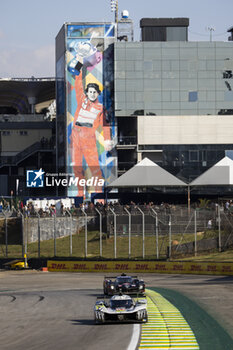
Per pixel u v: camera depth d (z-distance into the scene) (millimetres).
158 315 65562
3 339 55500
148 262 145375
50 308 79750
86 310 75375
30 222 193375
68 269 158500
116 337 52375
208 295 86562
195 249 152375
